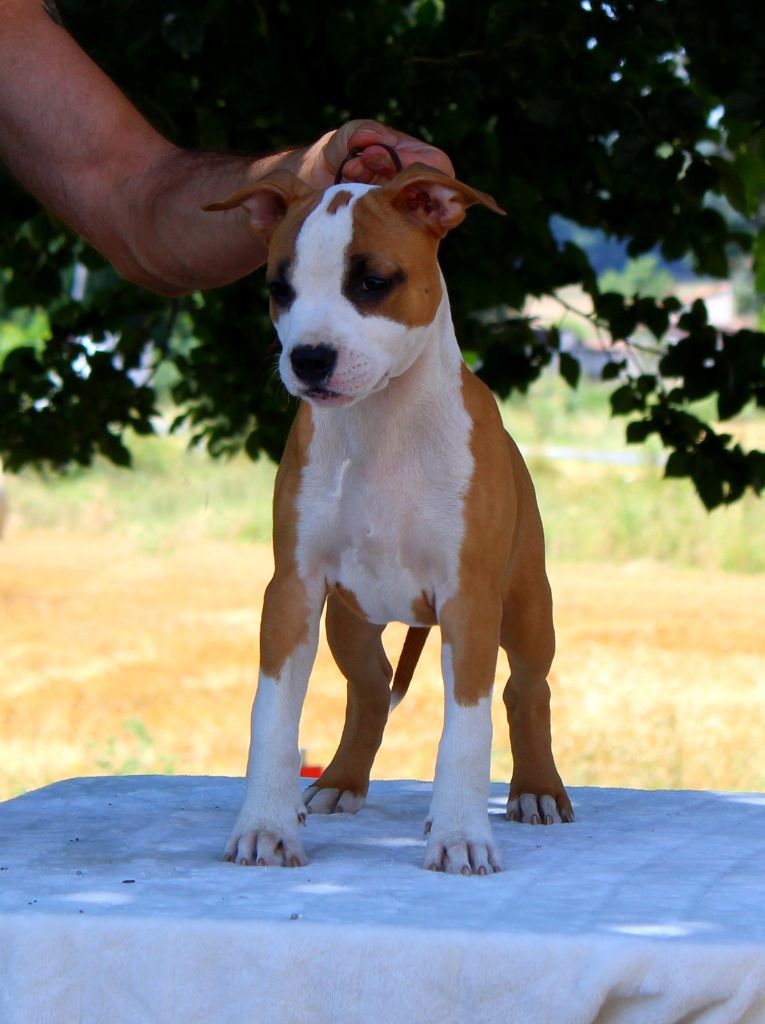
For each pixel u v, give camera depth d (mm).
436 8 3312
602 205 3258
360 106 3033
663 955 1734
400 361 1991
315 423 2055
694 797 2385
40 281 3578
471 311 3371
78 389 3650
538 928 1770
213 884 1897
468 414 2051
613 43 2859
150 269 2264
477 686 2014
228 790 2381
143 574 9984
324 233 1962
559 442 16656
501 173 3113
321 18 3035
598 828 2180
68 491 13289
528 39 2914
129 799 2322
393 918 1790
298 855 1980
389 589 2084
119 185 2260
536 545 2209
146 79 3002
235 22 2984
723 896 1869
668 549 10695
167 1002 1766
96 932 1775
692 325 3273
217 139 3061
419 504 2041
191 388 3799
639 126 2863
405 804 2326
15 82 2301
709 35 2832
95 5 2848
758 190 3213
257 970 1762
